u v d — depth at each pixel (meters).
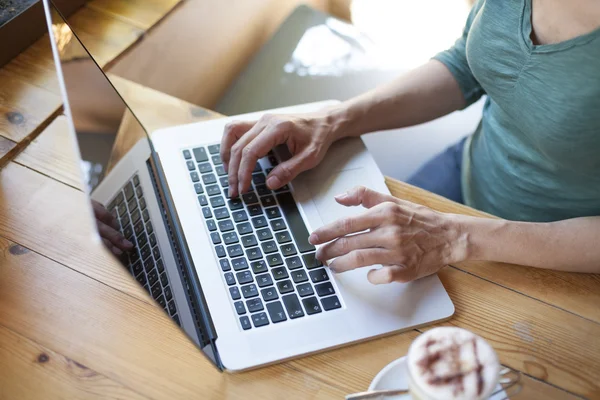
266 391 0.69
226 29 1.49
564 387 0.71
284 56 1.60
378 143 1.51
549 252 0.81
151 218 0.79
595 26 0.83
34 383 0.69
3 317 0.73
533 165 1.02
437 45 1.85
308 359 0.72
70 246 0.80
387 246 0.78
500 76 0.94
